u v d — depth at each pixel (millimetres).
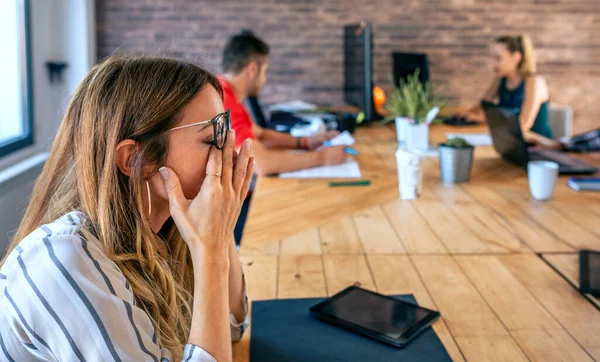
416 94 2975
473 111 4129
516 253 1631
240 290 1206
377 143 3221
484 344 1149
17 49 3705
